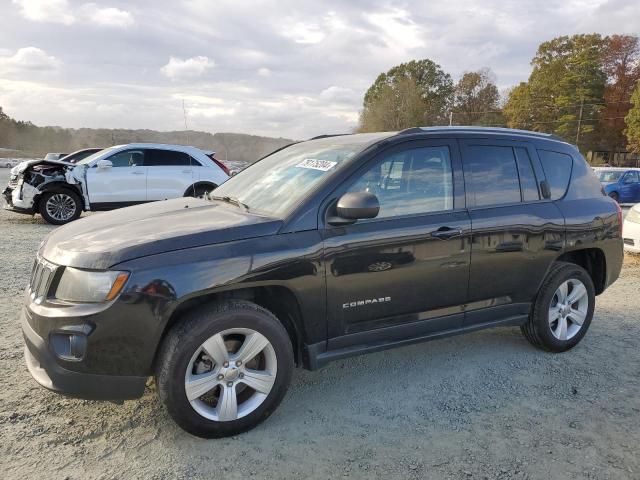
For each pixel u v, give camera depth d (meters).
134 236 2.89
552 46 64.06
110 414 3.16
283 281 2.96
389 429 3.10
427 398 3.50
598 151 64.25
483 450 2.89
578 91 60.03
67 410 3.19
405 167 3.50
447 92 86.19
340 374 3.87
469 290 3.69
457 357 4.21
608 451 2.90
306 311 3.08
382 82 89.56
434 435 3.04
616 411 3.35
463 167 3.73
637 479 2.65
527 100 63.62
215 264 2.79
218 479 2.59
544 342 4.19
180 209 3.60
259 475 2.63
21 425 3.00
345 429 3.09
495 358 4.20
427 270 3.46
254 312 2.93
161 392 2.76
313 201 3.14
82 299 2.66
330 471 2.67
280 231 3.01
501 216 3.78
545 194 4.13
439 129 3.75
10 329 4.49
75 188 10.98
